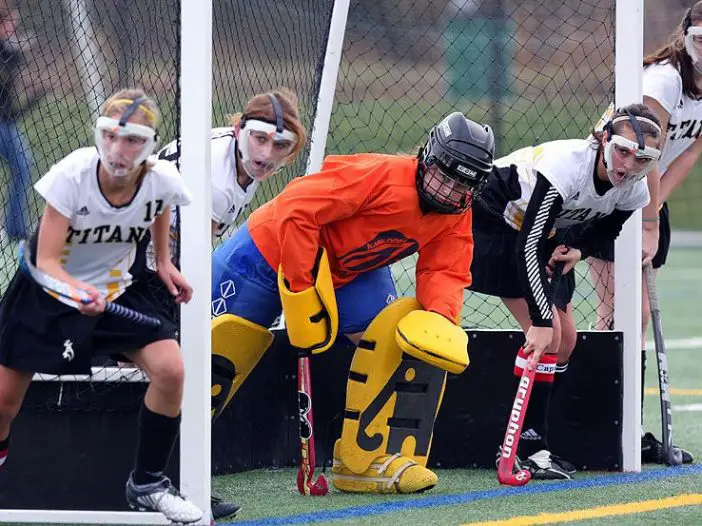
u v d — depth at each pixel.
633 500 14.74
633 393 16.70
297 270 14.36
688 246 54.59
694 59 16.75
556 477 16.20
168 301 13.46
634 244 16.66
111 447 13.19
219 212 14.76
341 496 15.06
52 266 11.70
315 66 19.44
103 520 13.06
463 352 14.49
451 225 15.12
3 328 12.20
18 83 21.30
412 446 15.32
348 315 15.85
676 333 32.53
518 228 16.31
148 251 13.73
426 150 14.25
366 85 25.05
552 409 16.91
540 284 15.08
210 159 12.98
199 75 12.84
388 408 15.09
